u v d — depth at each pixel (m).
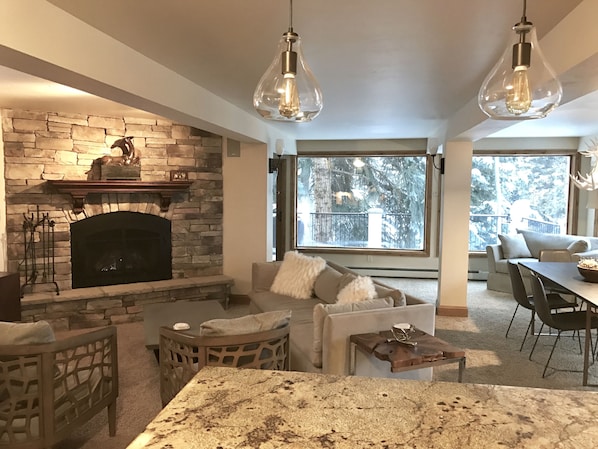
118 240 5.54
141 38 2.58
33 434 2.39
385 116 5.34
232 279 5.95
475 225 8.26
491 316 5.63
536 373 3.88
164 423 1.17
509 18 2.27
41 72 2.28
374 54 2.88
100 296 5.14
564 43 2.28
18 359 2.35
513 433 1.13
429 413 1.23
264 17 2.27
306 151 8.39
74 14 2.22
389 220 8.44
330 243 8.63
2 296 4.38
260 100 2.04
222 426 1.16
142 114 5.21
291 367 3.55
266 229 6.09
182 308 4.45
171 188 5.63
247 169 6.07
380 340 2.92
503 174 8.11
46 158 5.04
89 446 2.76
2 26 1.83
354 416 1.21
